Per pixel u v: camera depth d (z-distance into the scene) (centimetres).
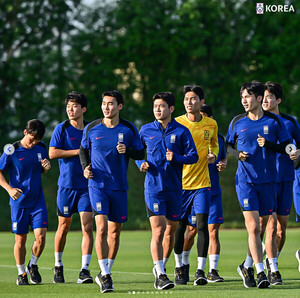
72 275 3494
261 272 2748
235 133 2914
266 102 3122
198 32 11094
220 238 6544
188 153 2842
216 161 3306
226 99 11350
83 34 11094
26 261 4338
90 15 11381
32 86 10981
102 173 2758
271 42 11106
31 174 3041
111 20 11350
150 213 2811
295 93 11050
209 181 3058
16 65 10844
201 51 11038
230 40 11206
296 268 3775
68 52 11044
